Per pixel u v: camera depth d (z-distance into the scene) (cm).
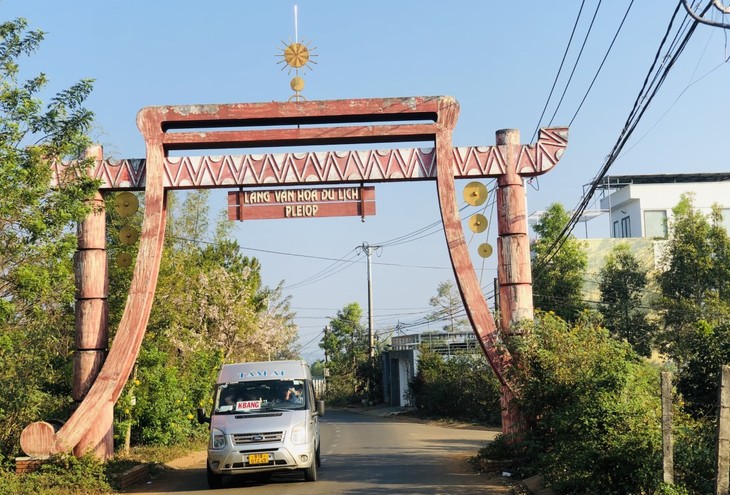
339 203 1673
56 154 1450
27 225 1376
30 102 1376
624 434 1117
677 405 1272
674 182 5734
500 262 1705
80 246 1700
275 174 1664
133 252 2106
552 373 1493
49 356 2002
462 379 4128
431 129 1672
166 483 1642
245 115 1662
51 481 1445
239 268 3941
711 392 1454
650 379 1366
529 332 1611
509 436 1603
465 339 5262
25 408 1736
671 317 3766
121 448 2080
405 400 5553
